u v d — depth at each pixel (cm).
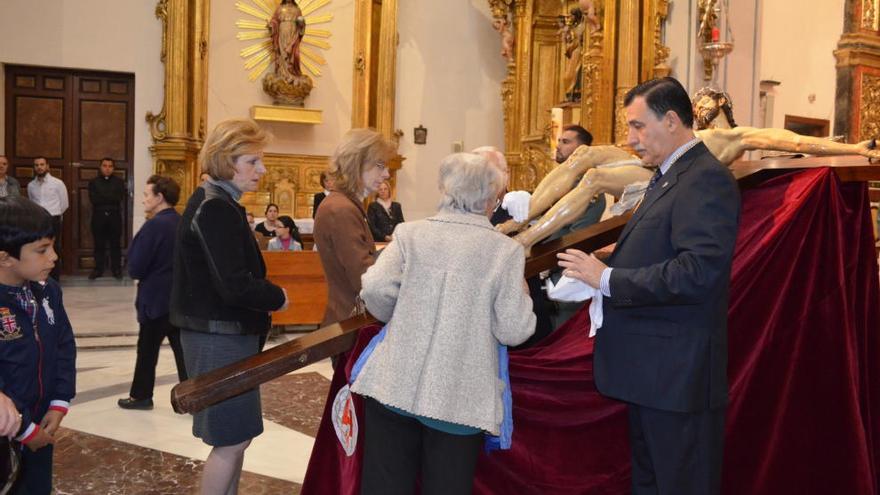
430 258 213
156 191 498
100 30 1061
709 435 229
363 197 319
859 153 277
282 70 1159
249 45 1162
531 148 1222
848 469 290
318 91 1205
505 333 210
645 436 234
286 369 229
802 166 294
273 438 453
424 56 1262
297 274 755
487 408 207
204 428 270
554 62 1225
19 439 216
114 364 644
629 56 855
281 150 1188
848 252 301
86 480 384
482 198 220
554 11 1218
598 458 275
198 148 1083
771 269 283
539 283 374
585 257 230
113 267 1124
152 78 1075
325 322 312
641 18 857
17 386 222
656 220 230
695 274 210
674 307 227
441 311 208
